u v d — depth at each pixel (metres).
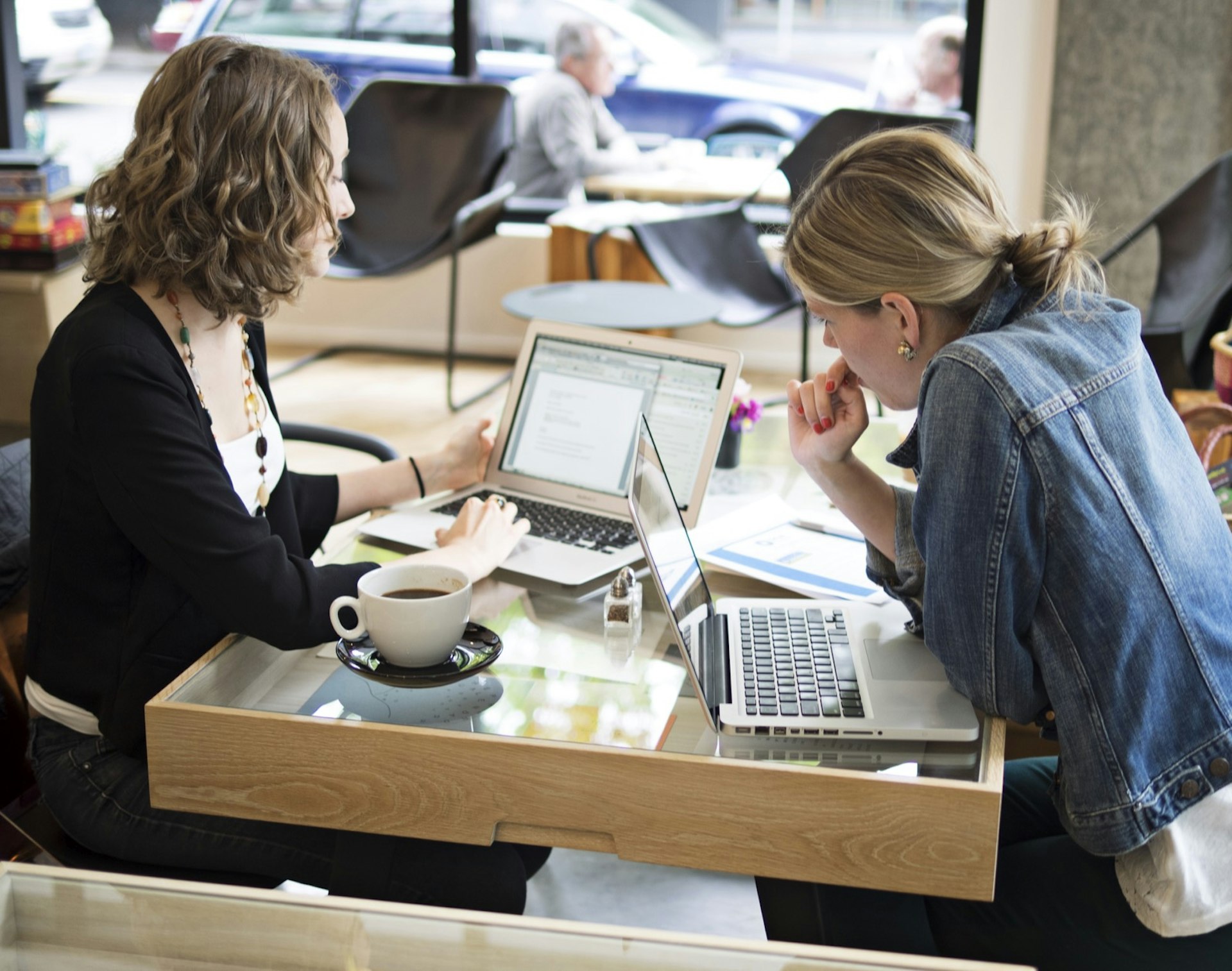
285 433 1.99
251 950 0.88
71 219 3.43
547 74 4.84
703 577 1.36
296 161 1.28
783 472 1.85
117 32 4.95
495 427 2.00
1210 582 1.13
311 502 1.65
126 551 1.29
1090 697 1.08
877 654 1.23
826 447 1.34
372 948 0.87
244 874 1.30
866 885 1.04
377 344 5.16
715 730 1.09
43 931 0.90
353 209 1.41
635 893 1.86
